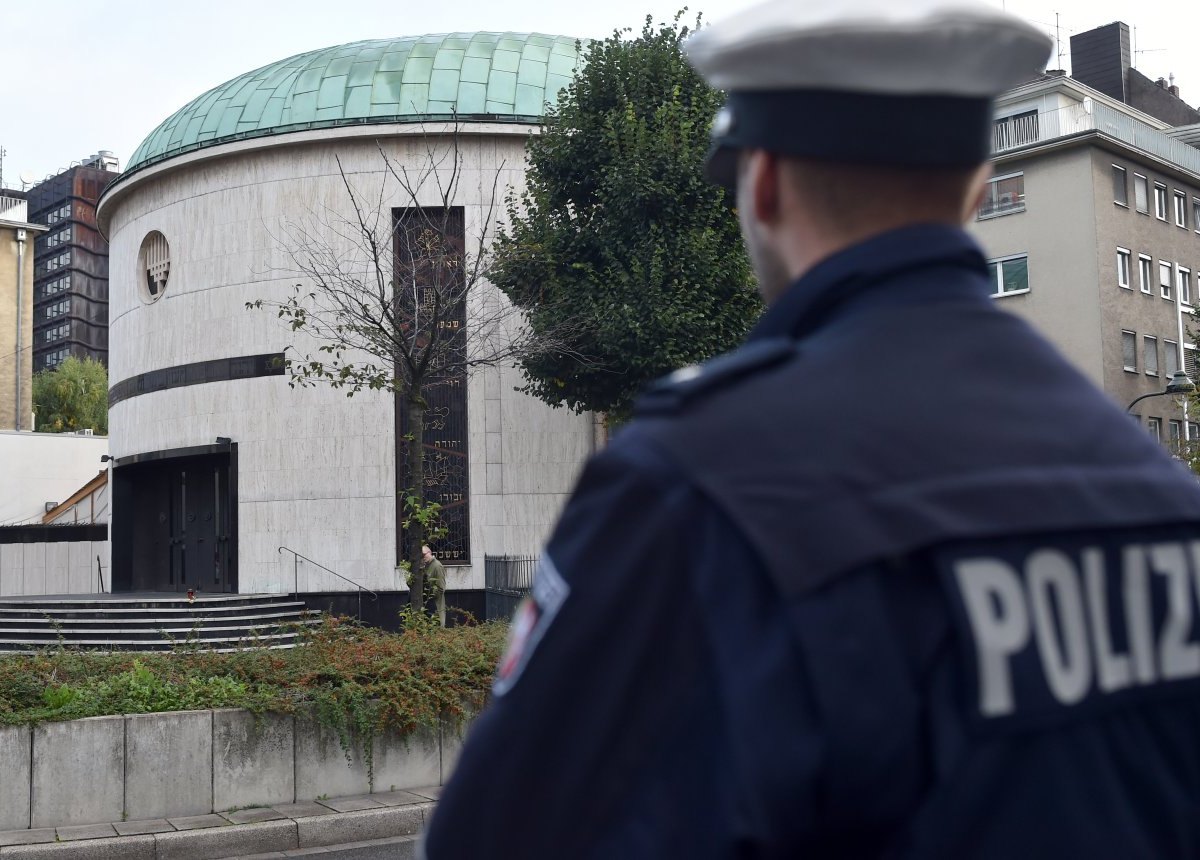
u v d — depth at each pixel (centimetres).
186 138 2514
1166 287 3975
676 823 90
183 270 2514
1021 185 3853
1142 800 97
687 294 1952
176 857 834
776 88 108
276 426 2369
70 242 12425
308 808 920
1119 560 100
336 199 2361
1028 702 92
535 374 2111
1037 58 105
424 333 1889
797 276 114
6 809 854
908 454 98
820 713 88
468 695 1021
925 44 101
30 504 4269
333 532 2323
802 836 90
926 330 106
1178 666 100
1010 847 90
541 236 2075
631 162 1986
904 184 108
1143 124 4025
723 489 94
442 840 100
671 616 94
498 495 2305
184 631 2086
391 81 2438
